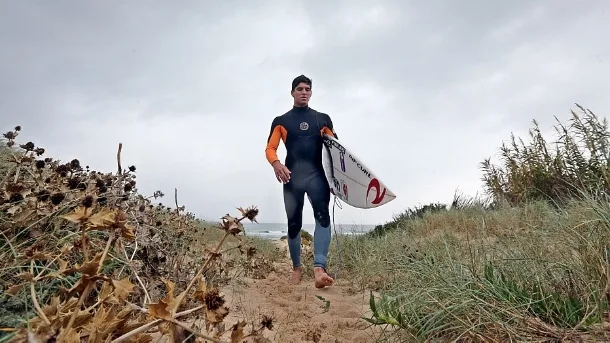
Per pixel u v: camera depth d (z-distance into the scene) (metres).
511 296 2.06
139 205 2.73
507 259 2.44
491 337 1.85
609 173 4.58
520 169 7.01
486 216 5.45
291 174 4.27
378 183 4.33
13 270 1.70
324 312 2.91
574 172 5.65
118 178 2.49
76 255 1.95
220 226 1.53
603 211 2.58
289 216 4.25
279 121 4.48
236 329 1.32
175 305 1.31
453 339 1.95
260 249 5.93
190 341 1.38
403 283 2.75
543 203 5.28
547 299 2.05
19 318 1.40
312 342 2.20
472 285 2.19
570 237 2.53
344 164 4.67
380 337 2.17
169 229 3.14
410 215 8.26
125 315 1.36
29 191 2.07
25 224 2.01
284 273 4.76
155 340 1.68
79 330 1.24
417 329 2.07
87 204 1.27
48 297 1.67
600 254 2.16
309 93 4.50
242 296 3.15
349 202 4.66
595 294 1.99
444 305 2.05
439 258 3.02
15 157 2.35
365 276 3.89
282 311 2.85
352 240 5.74
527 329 1.85
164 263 2.52
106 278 1.20
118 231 1.95
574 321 1.90
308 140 4.34
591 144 5.35
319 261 3.79
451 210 7.41
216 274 3.17
